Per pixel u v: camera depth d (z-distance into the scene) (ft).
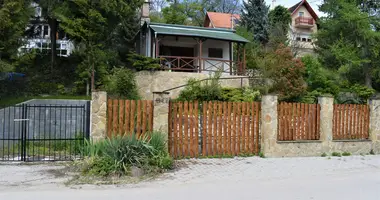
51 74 61.72
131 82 47.52
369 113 33.86
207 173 23.41
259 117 30.01
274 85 52.29
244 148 29.50
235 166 25.67
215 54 69.46
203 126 28.40
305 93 54.03
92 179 21.31
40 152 29.96
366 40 73.97
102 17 50.90
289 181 21.53
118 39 68.23
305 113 31.53
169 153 27.20
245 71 62.49
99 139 25.75
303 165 26.66
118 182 20.79
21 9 41.39
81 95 53.57
